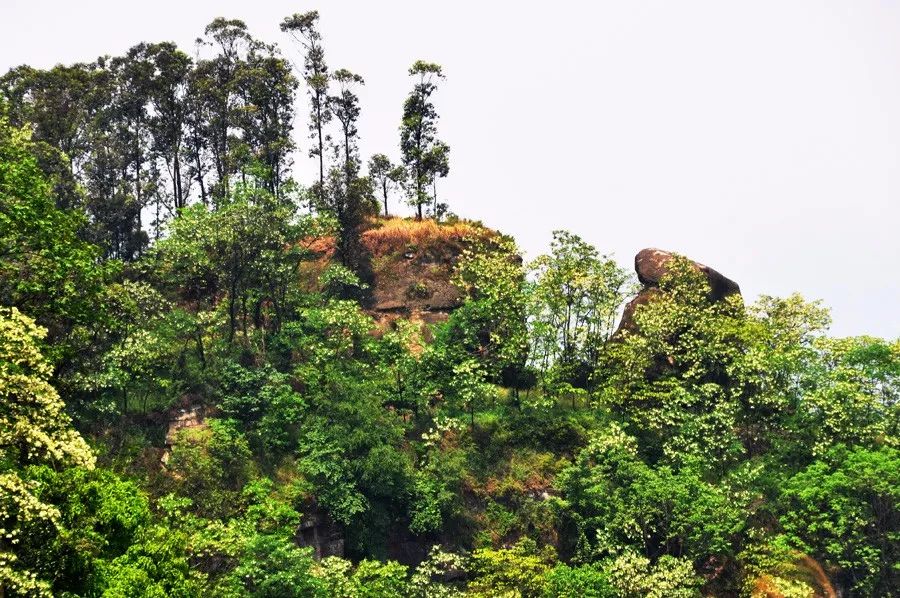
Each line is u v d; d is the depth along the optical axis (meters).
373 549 48.62
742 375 60.12
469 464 55.03
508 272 66.38
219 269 59.59
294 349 59.38
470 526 52.09
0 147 39.56
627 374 61.62
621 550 50.19
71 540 27.30
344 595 41.38
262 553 39.41
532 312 64.44
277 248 63.00
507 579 46.12
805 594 47.50
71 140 64.12
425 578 45.28
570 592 45.28
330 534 48.34
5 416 27.56
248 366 56.09
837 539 51.62
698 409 61.81
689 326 65.69
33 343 30.09
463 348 63.28
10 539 26.56
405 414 57.97
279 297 63.53
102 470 33.28
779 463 57.69
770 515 54.50
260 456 49.53
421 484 51.34
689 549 50.84
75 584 27.59
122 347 47.75
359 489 49.62
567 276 65.56
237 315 61.75
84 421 46.25
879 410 57.78
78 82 65.19
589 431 58.31
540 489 54.81
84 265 36.91
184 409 50.72
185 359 54.19
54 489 28.81
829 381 59.94
